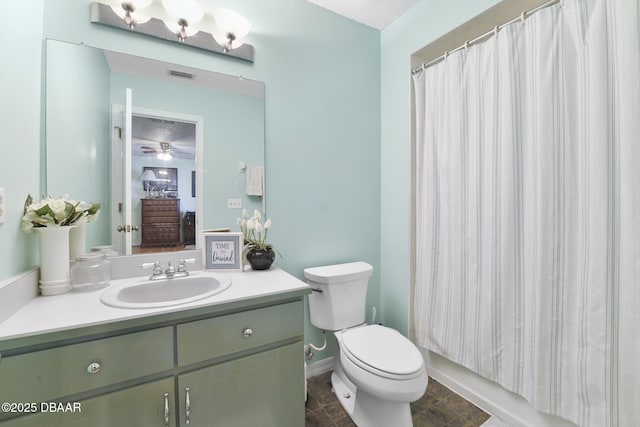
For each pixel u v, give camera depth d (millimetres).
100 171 1276
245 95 1588
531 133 1275
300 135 1771
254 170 1621
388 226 2088
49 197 1116
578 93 1139
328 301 1645
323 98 1854
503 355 1383
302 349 1211
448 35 1647
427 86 1793
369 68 2061
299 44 1753
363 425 1401
